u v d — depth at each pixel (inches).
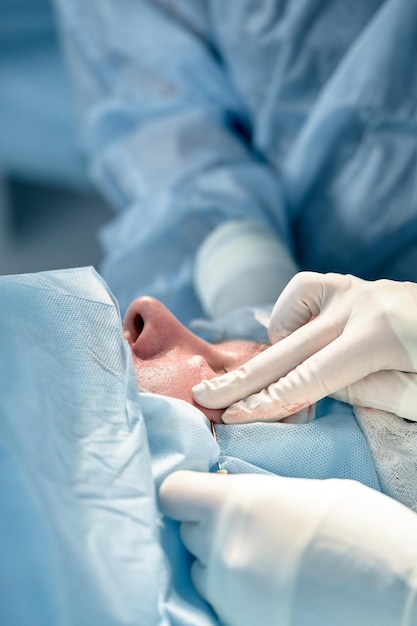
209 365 33.7
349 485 28.2
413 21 55.4
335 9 60.7
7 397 27.3
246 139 75.3
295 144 65.4
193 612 27.3
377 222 59.7
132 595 25.5
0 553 24.9
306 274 33.2
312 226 64.5
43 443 26.7
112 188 77.3
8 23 98.7
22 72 97.1
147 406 30.0
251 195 64.5
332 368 30.2
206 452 30.1
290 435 31.3
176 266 62.8
